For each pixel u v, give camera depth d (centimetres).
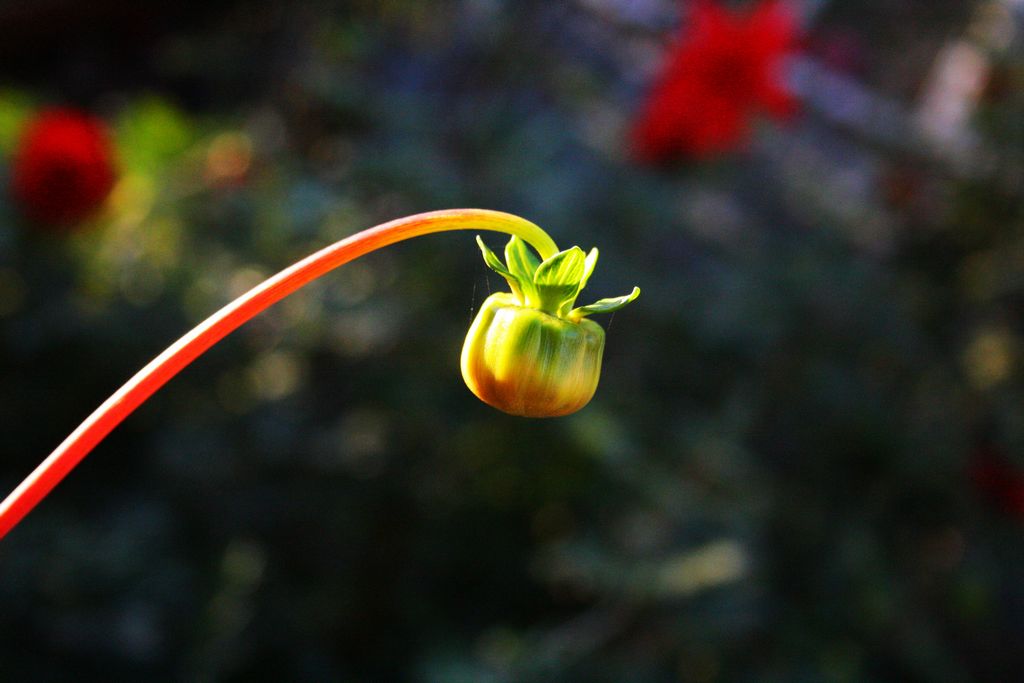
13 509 44
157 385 45
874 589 100
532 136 105
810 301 106
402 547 102
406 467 101
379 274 102
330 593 100
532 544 104
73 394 105
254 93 127
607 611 98
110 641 97
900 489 106
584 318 52
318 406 101
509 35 112
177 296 103
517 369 50
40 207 102
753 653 96
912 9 133
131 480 104
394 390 101
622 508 100
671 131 102
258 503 100
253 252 103
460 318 102
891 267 113
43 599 97
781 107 102
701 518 96
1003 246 113
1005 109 114
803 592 100
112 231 104
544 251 49
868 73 133
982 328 111
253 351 102
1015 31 116
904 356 107
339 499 101
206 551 100
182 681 97
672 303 102
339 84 107
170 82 136
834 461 105
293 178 106
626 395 101
